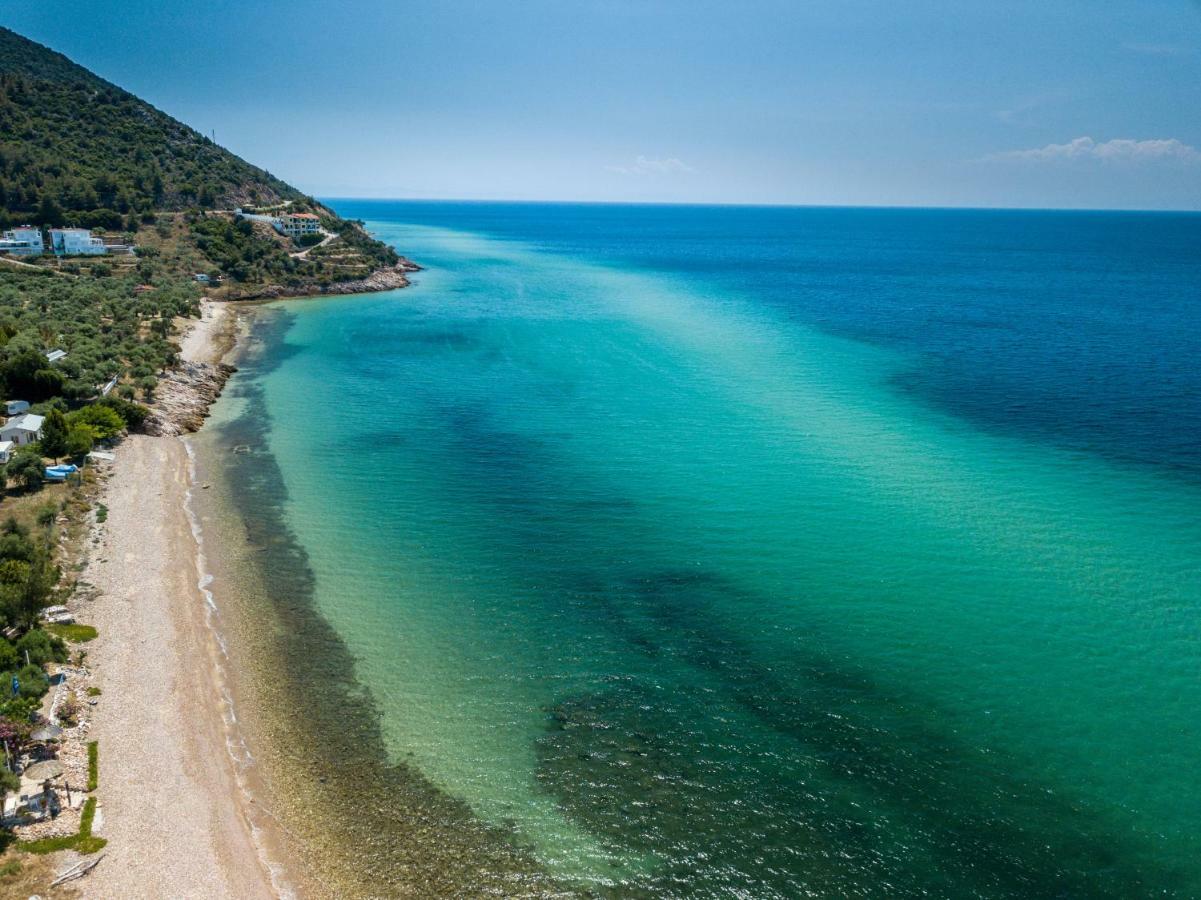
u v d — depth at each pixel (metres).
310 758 35.81
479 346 126.94
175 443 75.94
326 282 178.38
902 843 32.41
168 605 46.62
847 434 82.06
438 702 40.00
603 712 39.62
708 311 166.62
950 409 91.75
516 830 32.59
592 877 30.62
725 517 61.72
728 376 107.44
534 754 36.72
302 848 31.16
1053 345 129.12
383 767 35.53
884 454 76.06
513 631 46.28
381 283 189.50
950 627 47.09
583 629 46.59
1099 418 88.25
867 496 65.88
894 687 41.78
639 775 35.66
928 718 39.53
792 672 42.94
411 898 29.41
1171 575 53.31
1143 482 69.50
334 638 45.00
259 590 49.75
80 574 49.00
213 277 164.62
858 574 53.09
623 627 46.91
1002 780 35.69
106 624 44.00
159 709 37.66
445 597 49.75
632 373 108.75
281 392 97.25
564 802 34.06
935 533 59.06
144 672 40.22
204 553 54.16
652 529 59.62
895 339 135.12
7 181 170.12
